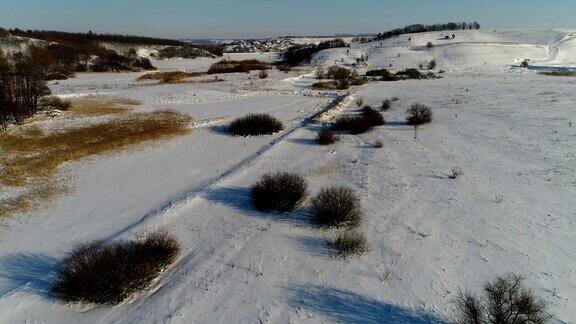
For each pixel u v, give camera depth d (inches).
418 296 248.8
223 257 298.2
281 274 275.3
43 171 479.8
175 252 303.6
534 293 247.0
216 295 255.6
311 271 277.7
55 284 267.1
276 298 251.1
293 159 539.2
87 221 363.3
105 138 624.7
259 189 386.9
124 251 286.5
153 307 246.4
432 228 332.8
